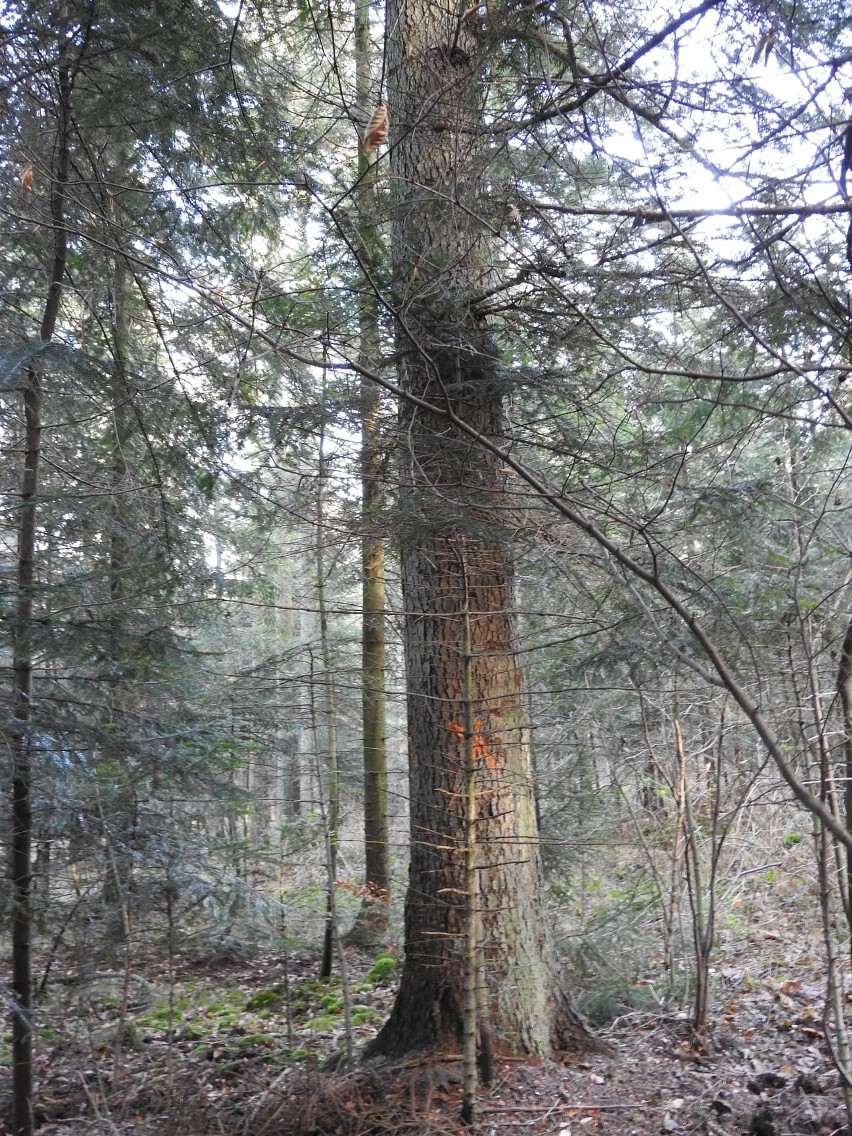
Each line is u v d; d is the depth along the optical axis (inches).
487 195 142.7
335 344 147.6
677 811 240.5
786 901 298.4
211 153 167.3
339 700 290.8
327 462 186.2
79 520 191.3
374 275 138.9
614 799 307.1
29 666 168.1
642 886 293.0
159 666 180.5
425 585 206.4
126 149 188.5
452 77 143.4
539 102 132.3
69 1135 170.2
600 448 167.0
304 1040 235.0
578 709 282.5
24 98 159.6
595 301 150.4
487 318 188.7
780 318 140.6
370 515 181.6
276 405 179.5
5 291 176.1
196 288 125.1
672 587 151.6
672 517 167.9
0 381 148.3
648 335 163.9
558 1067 191.3
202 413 174.2
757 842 295.9
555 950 212.8
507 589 209.0
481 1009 183.2
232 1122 176.6
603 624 161.9
